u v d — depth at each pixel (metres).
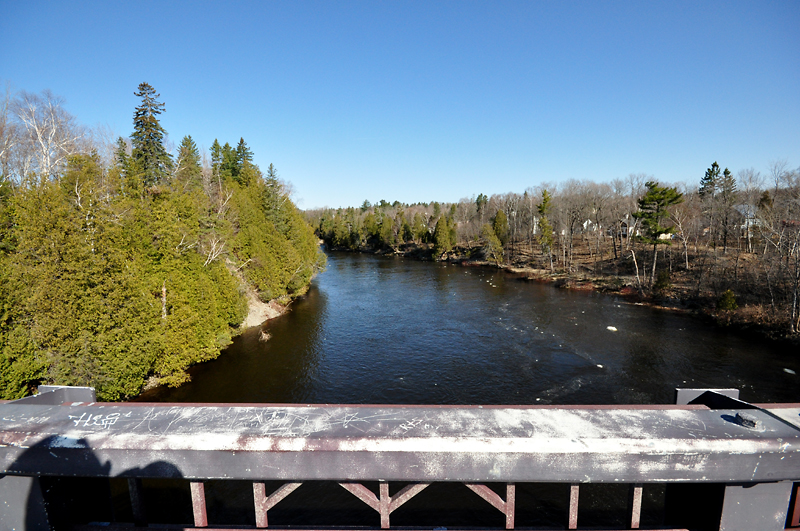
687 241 56.84
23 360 14.45
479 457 3.04
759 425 3.24
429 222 120.56
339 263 78.31
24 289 15.38
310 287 52.22
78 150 31.23
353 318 36.31
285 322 35.06
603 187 74.94
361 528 3.44
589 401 19.45
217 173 53.91
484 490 3.33
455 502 12.48
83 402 4.02
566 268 58.16
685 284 42.41
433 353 26.83
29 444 3.15
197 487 3.36
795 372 22.73
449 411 3.65
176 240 22.75
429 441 3.07
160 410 3.72
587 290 46.88
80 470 3.14
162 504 11.49
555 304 40.25
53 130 27.66
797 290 28.47
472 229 84.88
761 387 20.84
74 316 15.90
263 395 20.67
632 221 60.31
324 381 22.47
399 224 106.31
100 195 20.77
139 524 3.57
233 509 11.91
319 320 35.75
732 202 45.19
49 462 3.15
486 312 37.59
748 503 3.16
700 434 3.18
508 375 22.88
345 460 3.07
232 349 27.94
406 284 53.16
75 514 3.61
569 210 63.94
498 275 59.88
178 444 3.10
